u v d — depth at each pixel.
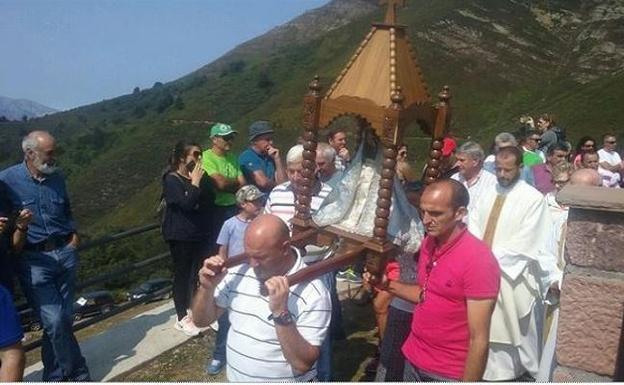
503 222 4.45
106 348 6.07
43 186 4.95
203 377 5.55
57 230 5.02
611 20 86.12
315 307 3.08
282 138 71.94
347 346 6.06
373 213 3.46
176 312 6.71
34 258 4.93
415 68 3.49
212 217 6.27
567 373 2.94
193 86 108.25
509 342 4.37
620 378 2.87
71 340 5.12
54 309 4.99
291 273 3.11
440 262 3.29
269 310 3.16
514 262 4.32
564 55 82.62
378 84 3.33
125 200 74.75
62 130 115.31
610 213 2.83
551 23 89.19
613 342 2.86
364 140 3.62
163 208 6.21
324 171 4.98
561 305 2.93
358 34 97.44
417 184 4.74
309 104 3.52
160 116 93.81
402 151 5.35
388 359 4.39
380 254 3.20
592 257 2.87
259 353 3.17
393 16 3.47
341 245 3.42
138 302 6.98
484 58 79.38
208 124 88.19
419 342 3.46
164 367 5.77
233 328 3.27
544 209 4.44
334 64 90.69
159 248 17.62
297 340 2.95
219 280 3.26
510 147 4.52
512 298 4.34
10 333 2.99
